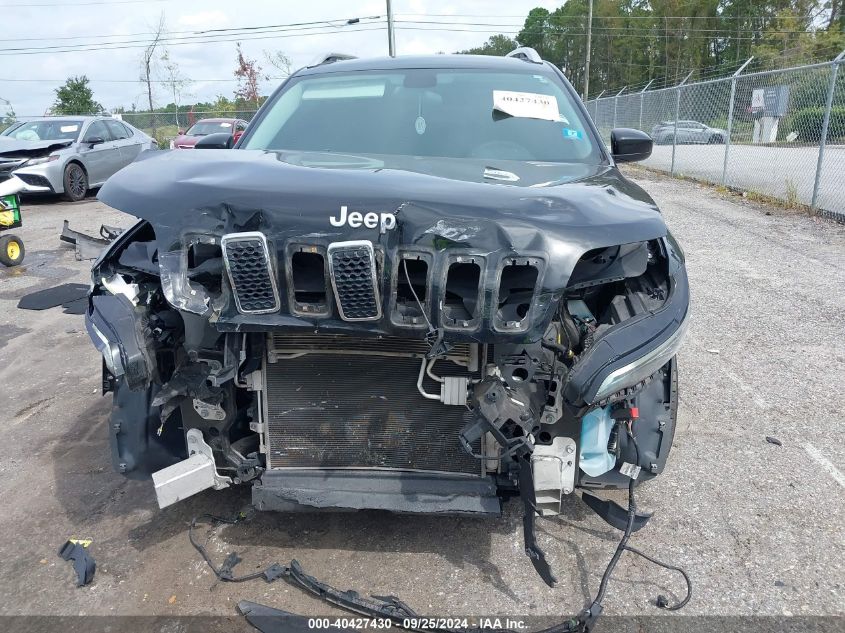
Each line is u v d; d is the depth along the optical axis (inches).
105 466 139.2
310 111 144.8
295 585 101.9
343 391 99.0
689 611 97.2
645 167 727.1
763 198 455.2
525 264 83.9
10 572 106.7
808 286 261.9
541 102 144.0
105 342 91.2
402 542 112.4
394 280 84.6
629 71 2886.3
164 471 97.3
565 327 95.7
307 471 102.3
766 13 2603.3
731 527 116.8
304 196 87.6
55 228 417.4
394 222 84.3
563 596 100.2
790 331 213.9
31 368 195.6
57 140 540.7
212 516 119.6
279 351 97.1
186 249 88.9
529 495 94.0
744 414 159.2
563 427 96.3
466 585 102.3
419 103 143.0
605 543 112.4
